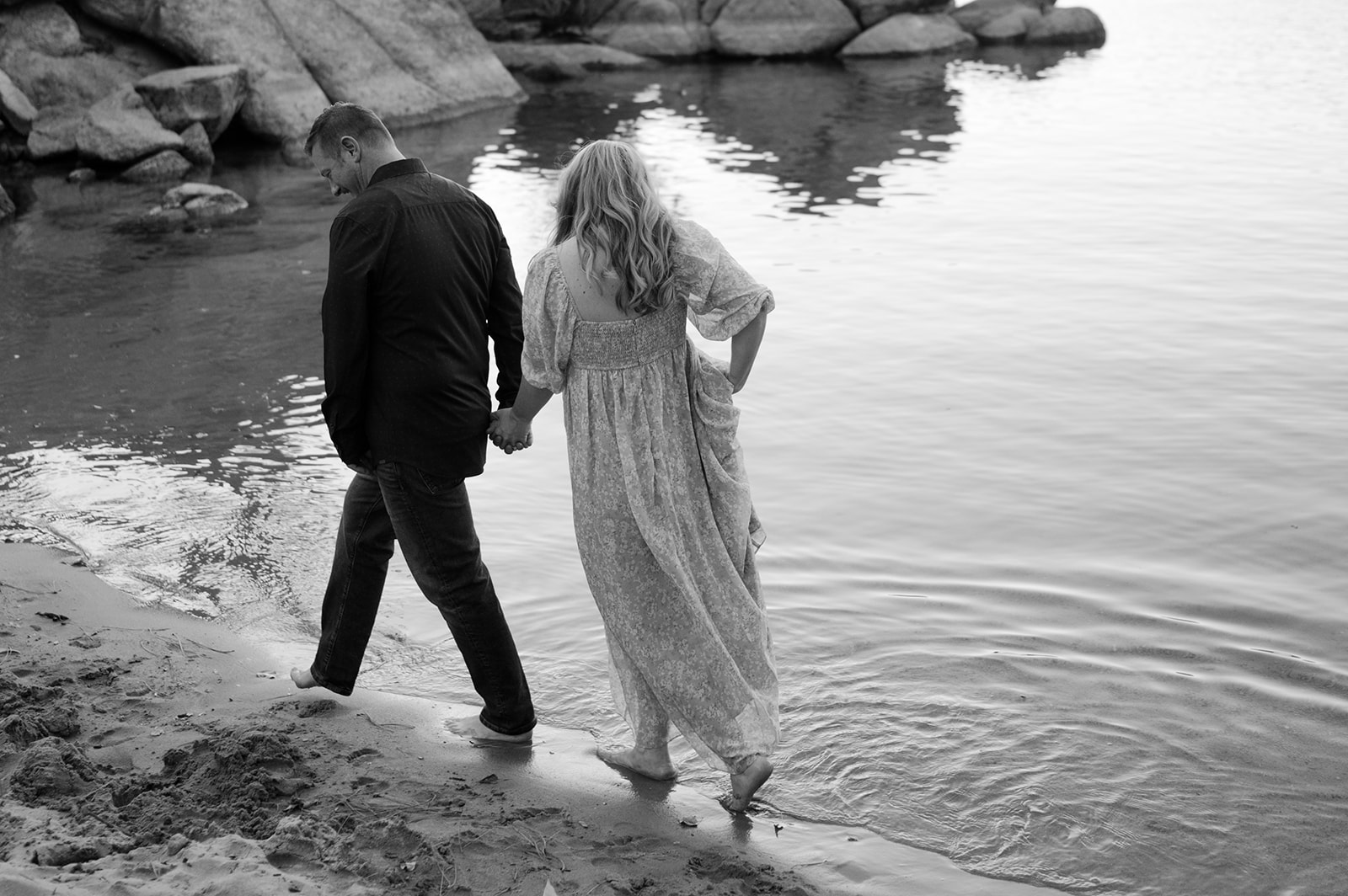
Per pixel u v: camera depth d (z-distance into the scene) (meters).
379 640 4.56
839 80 21.95
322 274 10.19
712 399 3.50
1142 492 5.81
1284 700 4.05
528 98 20.47
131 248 11.23
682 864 3.24
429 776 3.64
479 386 3.77
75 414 6.98
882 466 6.19
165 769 3.58
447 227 3.70
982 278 9.65
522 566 5.13
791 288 9.47
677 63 24.92
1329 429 6.52
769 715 3.54
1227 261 9.91
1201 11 33.28
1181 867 3.26
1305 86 19.97
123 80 16.36
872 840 3.38
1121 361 7.68
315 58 17.67
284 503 5.77
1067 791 3.57
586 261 3.34
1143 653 4.37
